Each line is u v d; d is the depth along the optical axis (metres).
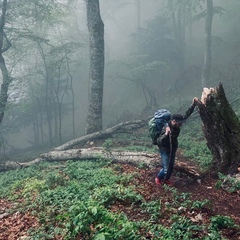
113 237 4.12
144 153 10.20
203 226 5.08
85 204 5.19
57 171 10.18
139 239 4.54
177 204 6.29
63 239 5.03
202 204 5.94
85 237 4.62
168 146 7.37
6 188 8.96
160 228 5.05
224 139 7.79
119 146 14.17
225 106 7.70
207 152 11.00
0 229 5.96
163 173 7.50
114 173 9.05
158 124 7.38
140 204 6.37
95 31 16.67
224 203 6.41
